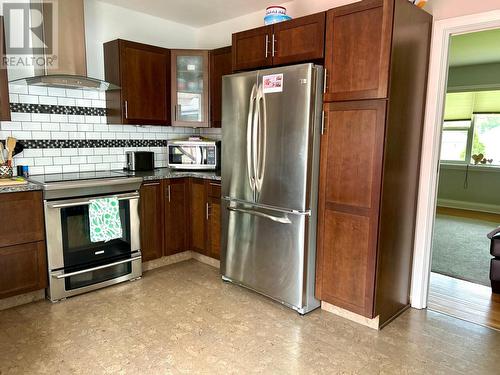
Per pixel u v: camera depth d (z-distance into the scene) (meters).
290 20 2.53
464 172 6.68
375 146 2.15
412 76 2.32
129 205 3.06
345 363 2.00
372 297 2.27
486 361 2.04
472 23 2.31
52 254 2.63
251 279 2.84
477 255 4.02
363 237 2.27
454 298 2.90
